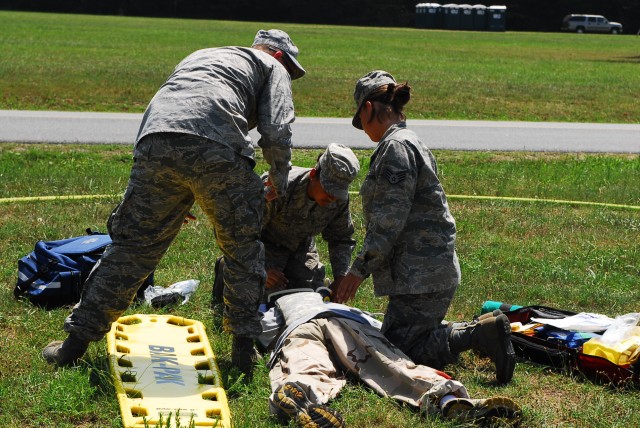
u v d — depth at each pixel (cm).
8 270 1035
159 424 639
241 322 765
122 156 1947
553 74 4812
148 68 4084
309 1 13238
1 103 2811
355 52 6125
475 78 4359
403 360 736
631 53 7331
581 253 1256
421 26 12506
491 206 1562
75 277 925
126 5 12825
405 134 771
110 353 769
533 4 13788
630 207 1595
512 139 2525
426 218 777
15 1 12694
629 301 1040
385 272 788
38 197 1446
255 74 751
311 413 646
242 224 729
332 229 939
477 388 765
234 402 716
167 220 738
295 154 2112
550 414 714
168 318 877
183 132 698
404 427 675
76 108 2838
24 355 791
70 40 6103
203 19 12494
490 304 932
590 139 2594
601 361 782
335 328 764
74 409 680
